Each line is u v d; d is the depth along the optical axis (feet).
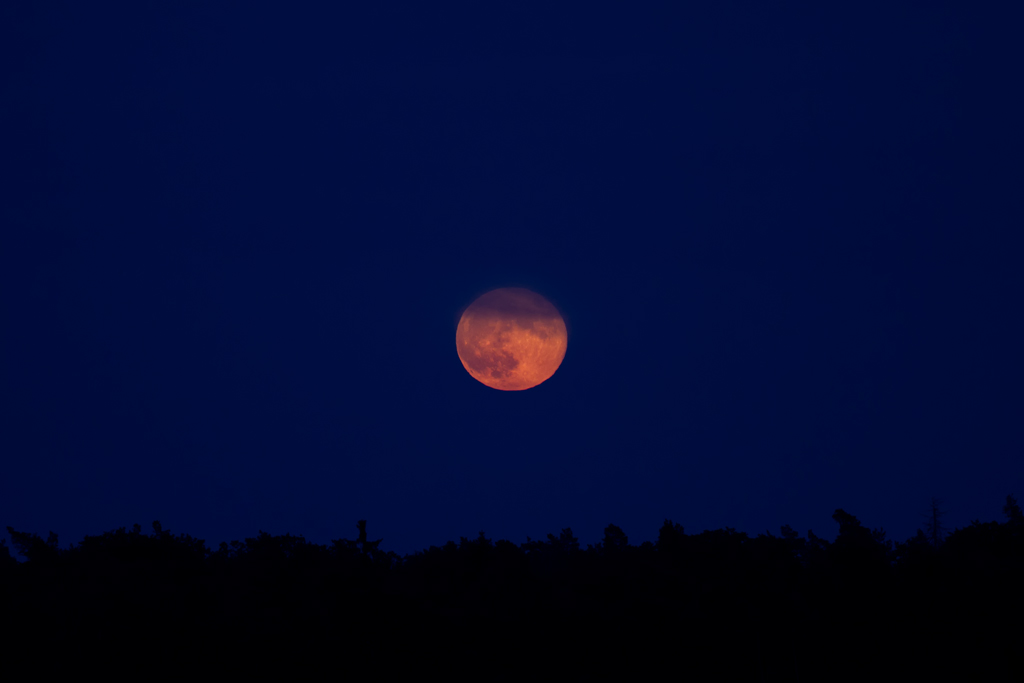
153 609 564.30
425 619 605.73
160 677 558.56
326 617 603.26
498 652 633.61
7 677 530.68
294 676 586.86
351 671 596.29
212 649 573.33
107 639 543.39
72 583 607.37
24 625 540.93
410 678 608.19
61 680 533.96
